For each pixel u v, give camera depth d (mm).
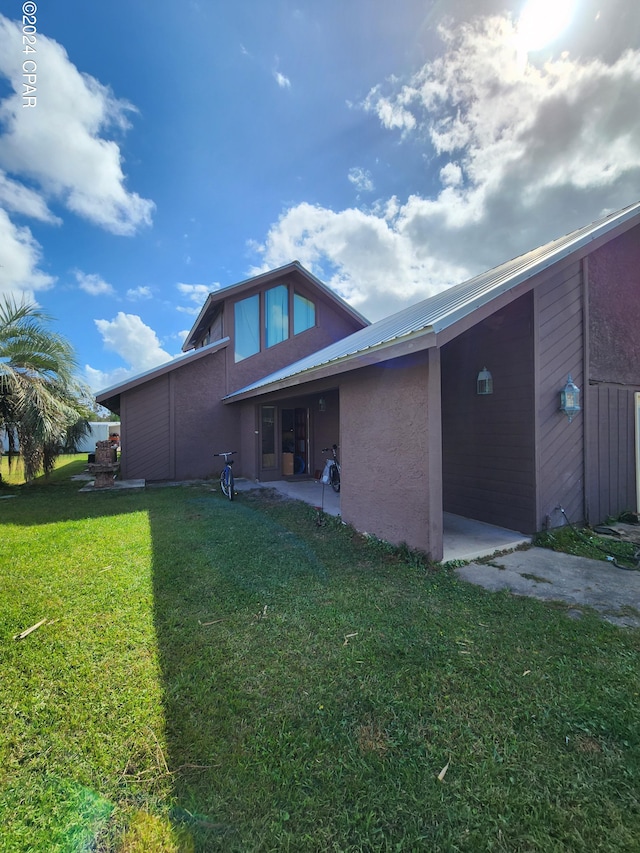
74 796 1735
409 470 4652
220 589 3830
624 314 6395
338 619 3219
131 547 5137
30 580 4055
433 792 1723
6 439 10312
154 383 11281
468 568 4340
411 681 2439
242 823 1612
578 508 5734
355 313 13727
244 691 2373
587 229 5965
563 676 2467
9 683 2461
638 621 3145
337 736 2037
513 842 1527
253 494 9086
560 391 5523
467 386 6363
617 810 1638
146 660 2693
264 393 8625
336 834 1562
